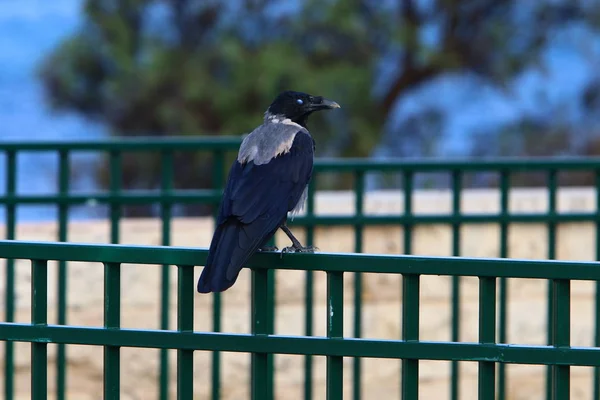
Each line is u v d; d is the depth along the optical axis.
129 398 12.12
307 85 24.50
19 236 12.16
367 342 5.61
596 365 5.47
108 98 25.02
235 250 6.05
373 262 5.62
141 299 12.09
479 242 13.00
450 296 12.73
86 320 11.97
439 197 12.96
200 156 24.70
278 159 7.34
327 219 11.14
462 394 12.69
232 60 24.38
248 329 12.27
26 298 11.80
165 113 24.55
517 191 13.56
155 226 12.39
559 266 5.45
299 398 12.35
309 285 10.76
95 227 12.32
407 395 5.61
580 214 11.41
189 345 5.73
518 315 12.77
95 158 24.91
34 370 5.84
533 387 12.77
